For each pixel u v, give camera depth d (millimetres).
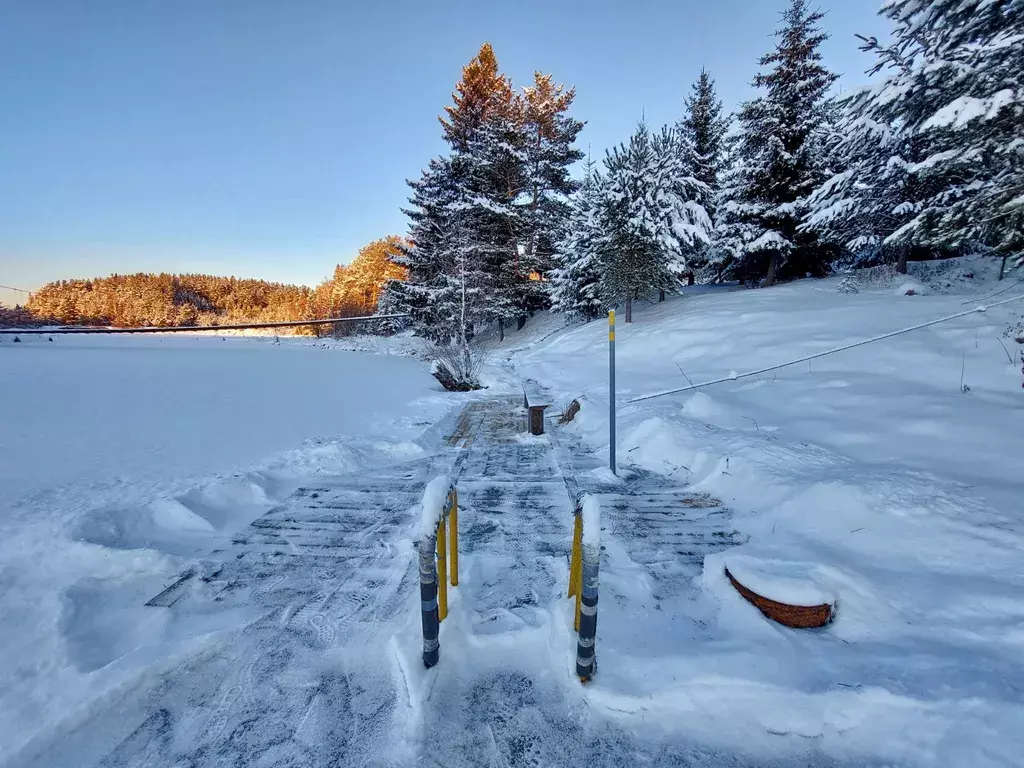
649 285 17234
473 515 4141
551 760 1850
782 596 2488
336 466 5332
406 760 1843
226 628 2572
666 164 16938
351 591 2941
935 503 3365
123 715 2033
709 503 4301
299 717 2029
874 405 5852
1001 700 1896
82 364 13945
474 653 2367
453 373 11688
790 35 17469
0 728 1926
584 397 8461
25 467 4922
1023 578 2613
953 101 7520
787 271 19891
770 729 1966
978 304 9820
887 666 2139
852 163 14359
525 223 25922
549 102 27797
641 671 2180
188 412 7805
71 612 2635
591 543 2043
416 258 26953
